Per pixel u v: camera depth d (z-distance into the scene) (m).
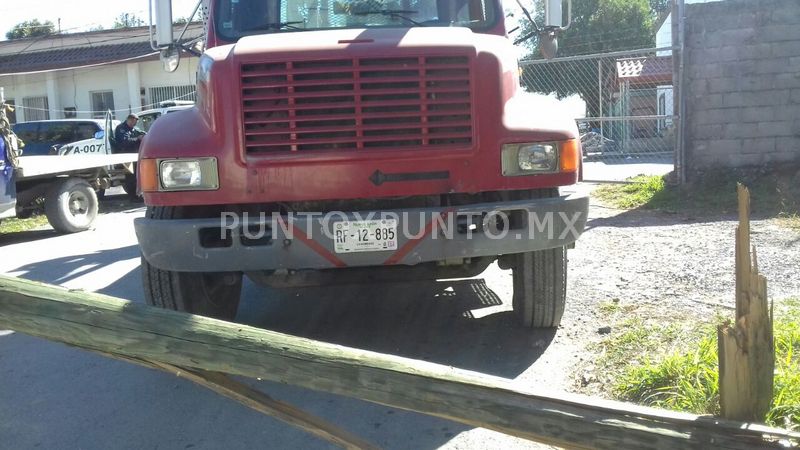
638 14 31.48
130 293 6.35
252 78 3.79
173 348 2.25
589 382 3.92
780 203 8.35
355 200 4.03
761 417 2.22
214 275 4.67
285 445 3.40
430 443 3.37
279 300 5.89
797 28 9.33
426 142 3.86
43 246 9.57
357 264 3.82
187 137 3.89
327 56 3.77
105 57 24.36
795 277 5.49
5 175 9.10
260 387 4.10
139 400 4.02
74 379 4.38
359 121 3.81
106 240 9.77
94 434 3.61
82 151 15.12
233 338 2.24
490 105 3.89
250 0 4.93
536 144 3.94
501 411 2.11
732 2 9.48
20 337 5.29
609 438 2.05
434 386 2.14
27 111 25.55
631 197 9.77
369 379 2.18
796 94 9.44
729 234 7.24
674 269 6.02
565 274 4.44
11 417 3.87
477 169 3.91
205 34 5.07
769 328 2.21
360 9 4.88
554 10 5.15
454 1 4.93
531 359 4.31
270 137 3.81
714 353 3.79
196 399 3.99
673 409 3.40
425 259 3.83
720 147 9.76
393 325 5.13
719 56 9.59
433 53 3.82
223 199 3.86
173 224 3.83
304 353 2.22
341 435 2.37
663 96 20.22
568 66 13.39
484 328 4.91
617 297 5.34
